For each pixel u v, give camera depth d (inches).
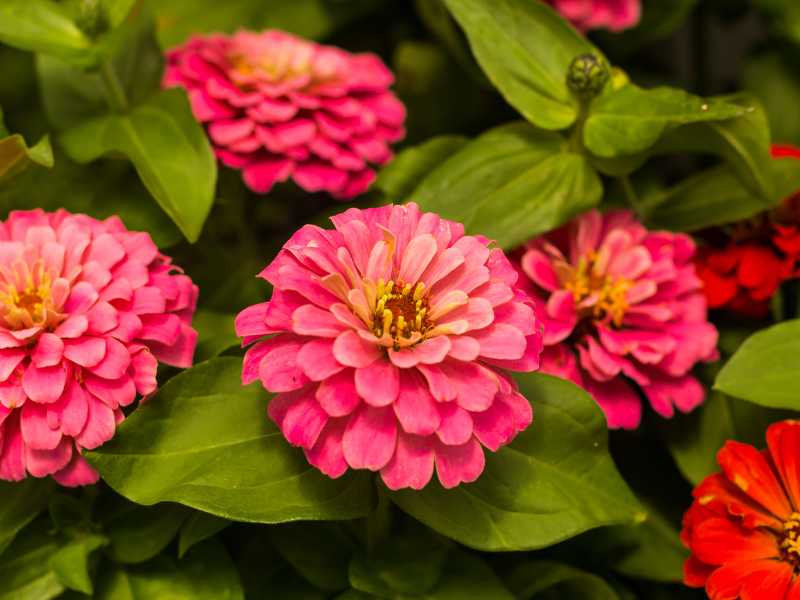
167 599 14.9
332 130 16.9
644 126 15.7
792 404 15.2
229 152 16.9
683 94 15.6
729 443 15.0
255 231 20.2
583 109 16.1
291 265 13.5
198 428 14.3
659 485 17.0
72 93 18.0
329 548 15.4
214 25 20.2
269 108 16.8
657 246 16.5
